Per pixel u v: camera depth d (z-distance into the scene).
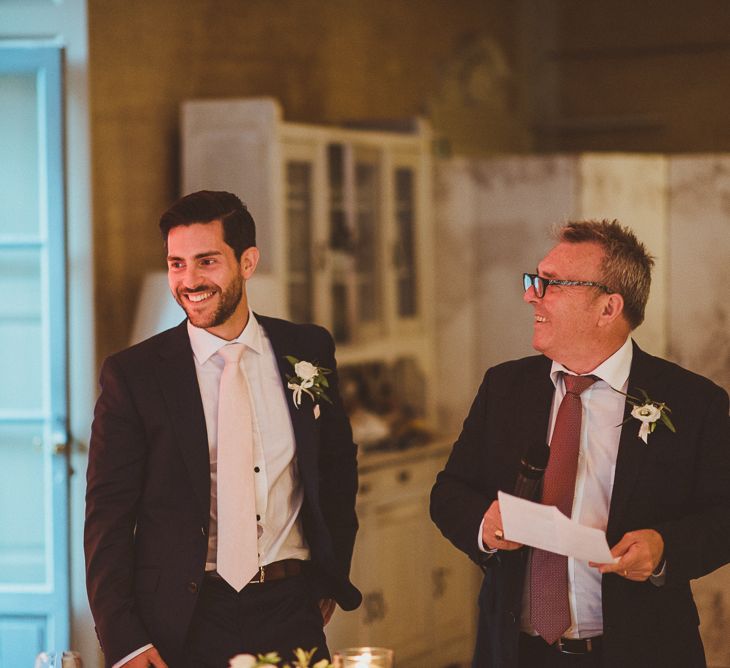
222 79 6.63
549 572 3.14
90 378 5.44
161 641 3.24
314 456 3.38
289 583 3.36
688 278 7.21
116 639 3.19
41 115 5.44
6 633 5.43
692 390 3.21
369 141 7.00
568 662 3.15
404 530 6.64
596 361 3.21
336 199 6.79
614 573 3.09
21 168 5.52
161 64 6.20
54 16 5.43
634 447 3.14
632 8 9.85
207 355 3.35
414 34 8.38
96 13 5.77
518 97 9.73
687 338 7.23
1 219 5.54
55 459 5.41
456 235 7.62
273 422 3.38
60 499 5.40
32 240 5.43
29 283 5.53
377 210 7.14
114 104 5.88
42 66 5.39
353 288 6.90
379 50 7.99
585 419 3.21
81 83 5.44
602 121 9.92
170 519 3.28
